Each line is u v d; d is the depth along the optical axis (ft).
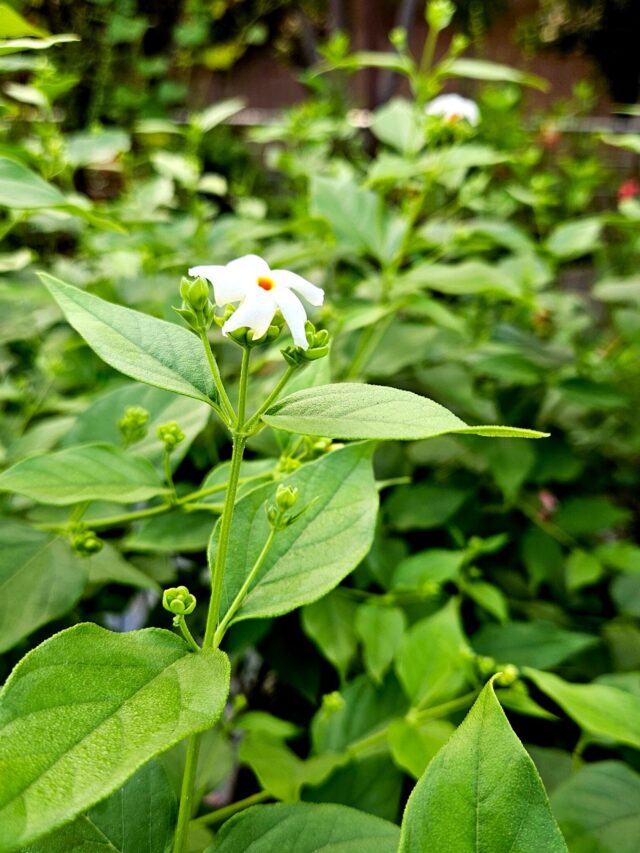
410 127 1.77
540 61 6.06
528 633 1.24
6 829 0.36
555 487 2.00
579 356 1.93
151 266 1.73
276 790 0.91
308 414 0.50
